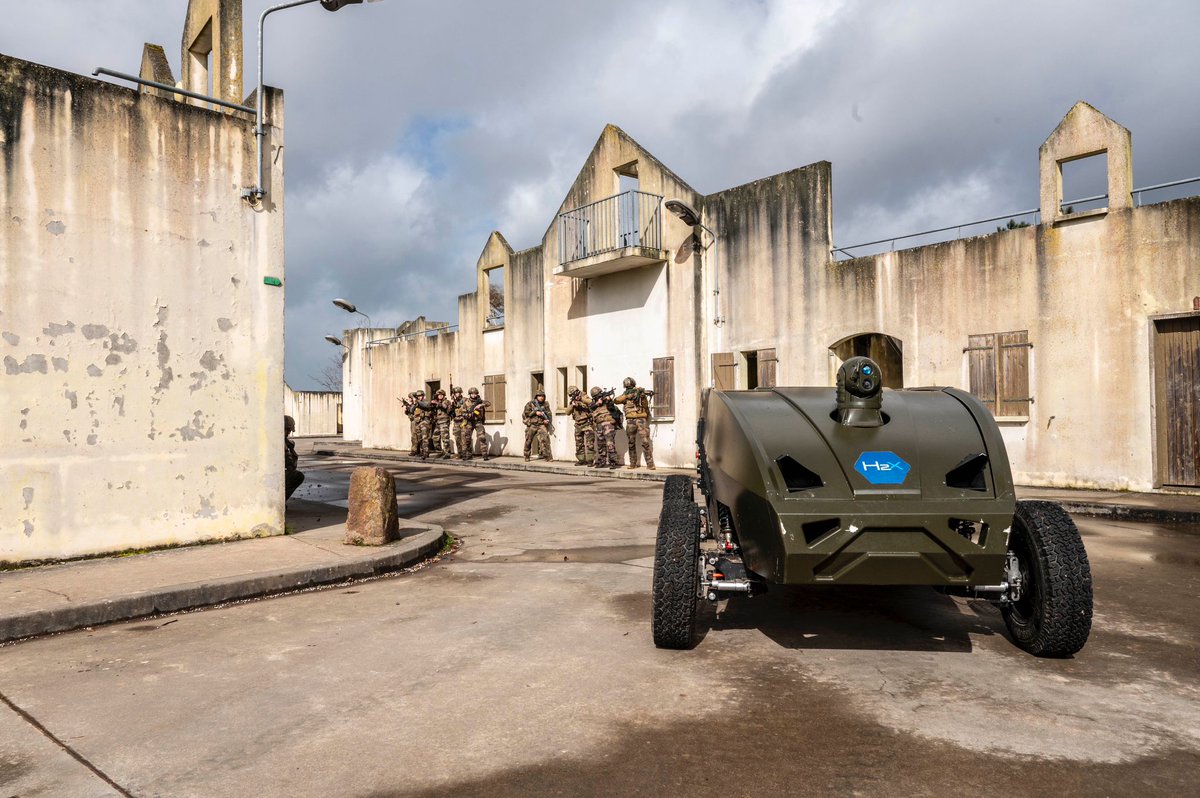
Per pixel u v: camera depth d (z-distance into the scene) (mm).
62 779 3078
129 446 7621
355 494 7980
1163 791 2875
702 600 5895
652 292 18547
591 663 4430
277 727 3570
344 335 34031
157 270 7836
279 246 8719
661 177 18266
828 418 4734
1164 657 4445
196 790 2977
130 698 3979
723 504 5012
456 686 4078
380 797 2908
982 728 3457
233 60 8844
